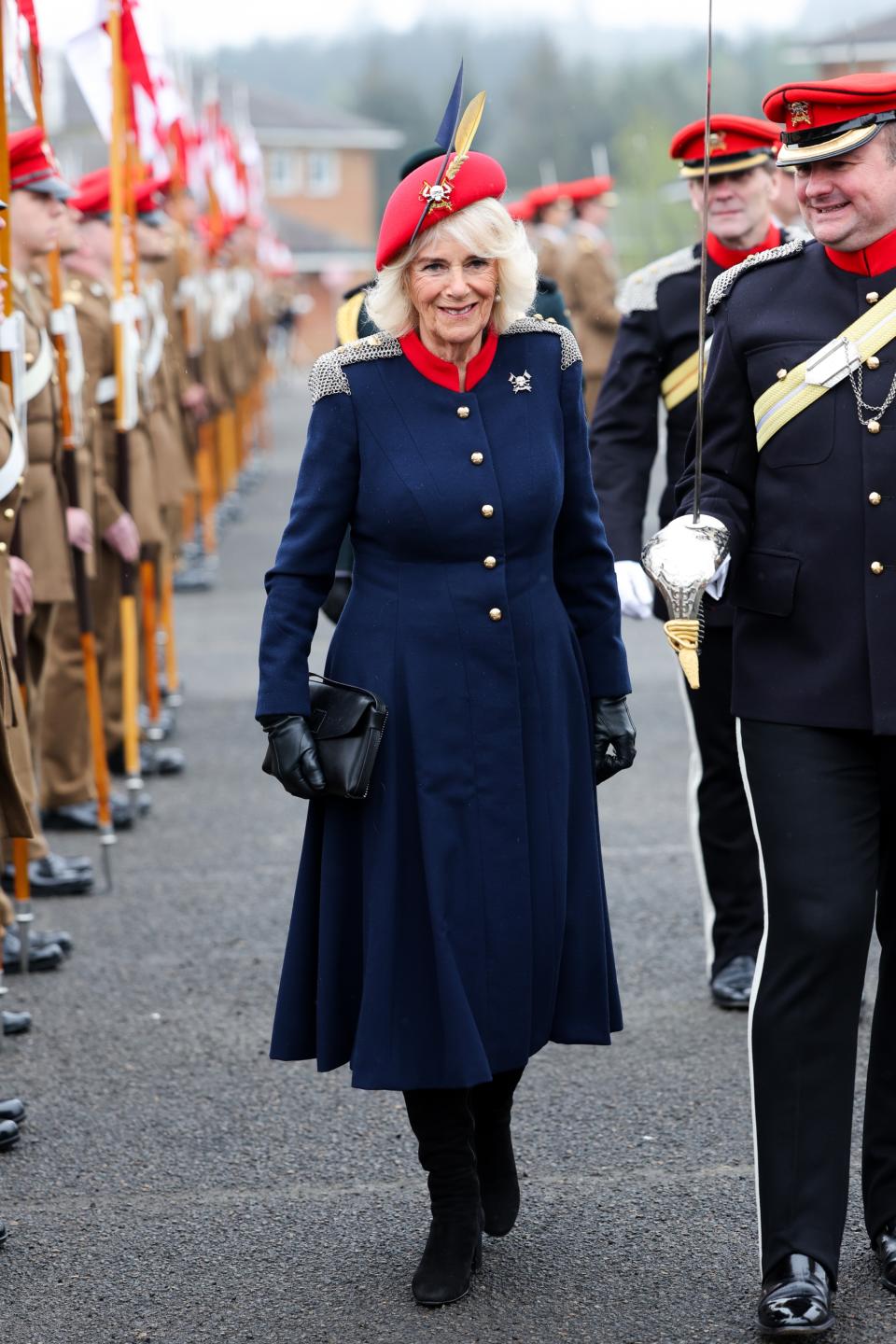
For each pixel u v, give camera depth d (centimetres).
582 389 503
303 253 8625
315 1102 625
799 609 472
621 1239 519
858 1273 493
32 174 798
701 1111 605
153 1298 494
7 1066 660
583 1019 496
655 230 4575
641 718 1243
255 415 3203
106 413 1004
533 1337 466
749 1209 536
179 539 1323
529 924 480
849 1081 473
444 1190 492
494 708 477
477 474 475
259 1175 570
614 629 506
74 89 5072
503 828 477
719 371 482
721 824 696
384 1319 478
